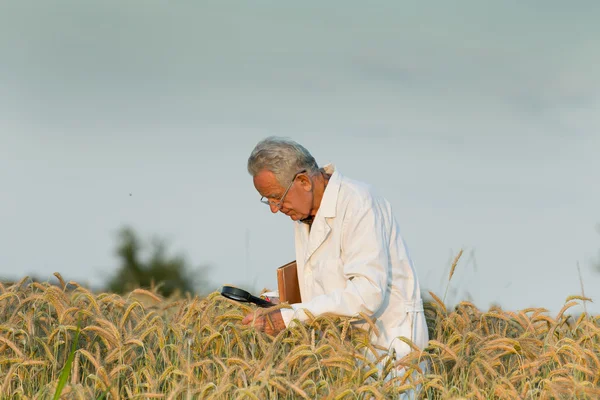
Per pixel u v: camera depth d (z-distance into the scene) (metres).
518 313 6.64
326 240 6.16
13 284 6.85
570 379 5.32
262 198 6.48
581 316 6.43
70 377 5.56
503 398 5.21
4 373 5.56
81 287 6.30
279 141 6.12
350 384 5.08
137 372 5.56
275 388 5.10
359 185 6.20
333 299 5.82
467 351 5.87
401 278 6.20
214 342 5.94
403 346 6.02
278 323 5.93
